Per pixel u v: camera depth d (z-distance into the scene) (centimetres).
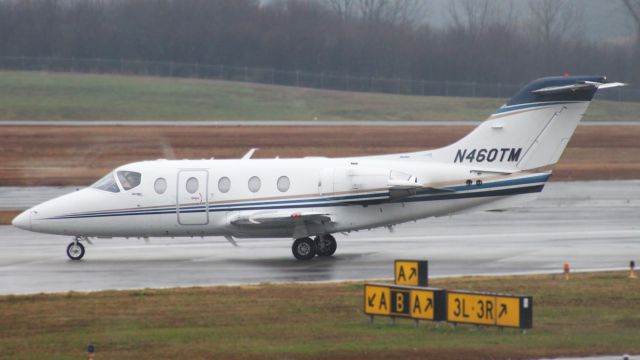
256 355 5509
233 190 10694
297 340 5931
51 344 5934
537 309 6975
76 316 6956
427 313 6225
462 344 5697
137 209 10825
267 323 6581
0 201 17162
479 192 10462
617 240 11656
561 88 10188
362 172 10475
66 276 9256
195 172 10812
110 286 8588
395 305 6391
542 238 11956
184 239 12500
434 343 5738
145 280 8944
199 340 5978
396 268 6856
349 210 10525
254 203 10625
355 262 10088
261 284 8462
